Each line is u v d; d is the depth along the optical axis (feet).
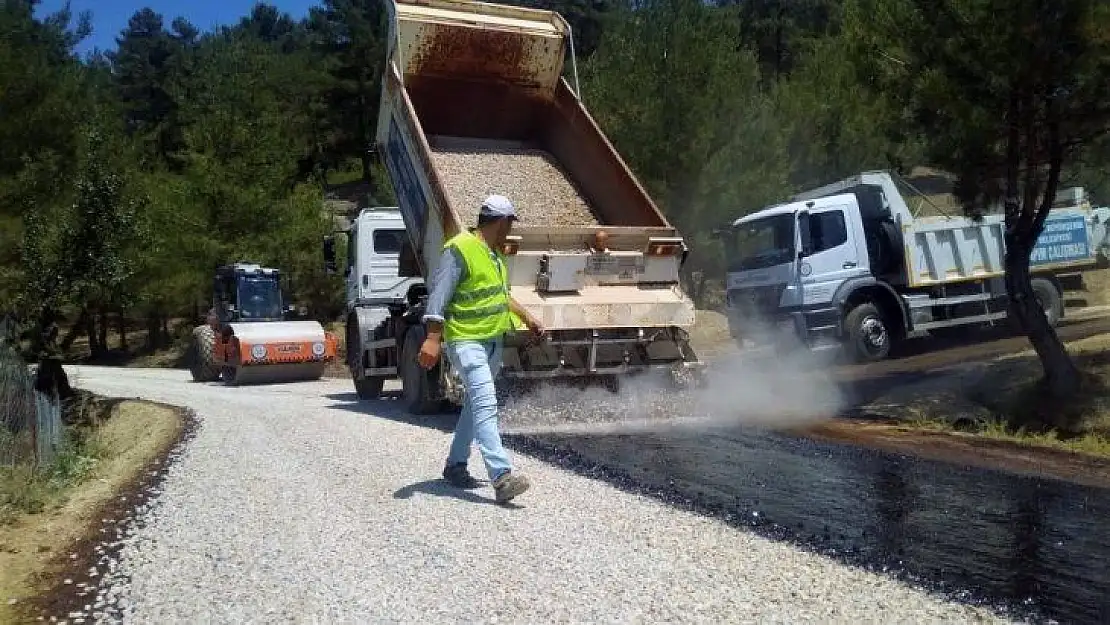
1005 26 27.66
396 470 20.22
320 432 27.40
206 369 65.87
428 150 28.68
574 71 33.78
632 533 14.38
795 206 46.19
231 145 99.09
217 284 68.23
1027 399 31.55
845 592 11.71
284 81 174.50
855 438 26.81
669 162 64.80
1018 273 31.71
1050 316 51.93
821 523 15.56
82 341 130.93
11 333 41.88
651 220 29.04
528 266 26.43
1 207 52.85
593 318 26.63
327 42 194.59
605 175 31.55
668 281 28.63
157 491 19.72
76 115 59.41
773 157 66.69
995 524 15.80
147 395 49.16
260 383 61.72
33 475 23.71
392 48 32.17
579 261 26.94
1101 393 30.17
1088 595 11.83
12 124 55.57
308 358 60.85
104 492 20.61
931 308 47.93
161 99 207.92
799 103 73.15
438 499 17.04
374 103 188.55
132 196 48.75
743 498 17.40
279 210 97.86
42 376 44.60
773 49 157.99
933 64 29.99
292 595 12.25
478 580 12.39
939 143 30.91
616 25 75.05
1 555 15.56
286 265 96.73
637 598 11.55
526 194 31.78
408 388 33.32
